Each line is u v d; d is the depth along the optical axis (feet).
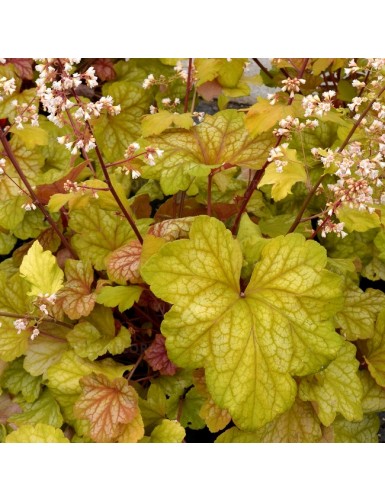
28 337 1.44
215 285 1.19
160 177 1.35
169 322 1.16
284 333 1.16
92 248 1.51
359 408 1.30
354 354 1.36
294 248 1.19
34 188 1.37
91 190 1.27
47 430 1.26
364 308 1.46
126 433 1.22
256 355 1.16
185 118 1.42
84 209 1.51
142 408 1.34
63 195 1.25
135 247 1.35
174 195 1.57
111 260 1.33
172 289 1.16
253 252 1.28
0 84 1.24
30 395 1.42
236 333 1.16
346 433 1.39
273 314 1.18
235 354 1.16
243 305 1.19
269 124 1.28
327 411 1.30
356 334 1.42
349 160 1.14
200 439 1.51
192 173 1.26
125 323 1.56
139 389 1.44
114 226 1.51
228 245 1.20
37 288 1.24
